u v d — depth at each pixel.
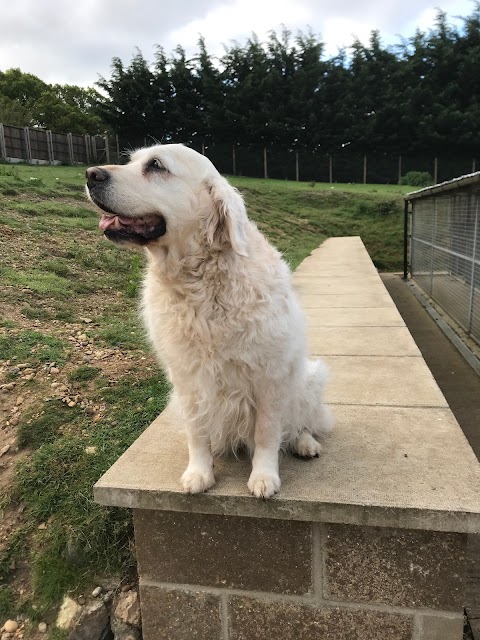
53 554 1.43
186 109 18.78
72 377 2.10
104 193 1.08
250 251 1.13
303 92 18.34
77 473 1.63
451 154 17.91
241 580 1.18
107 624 1.31
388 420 1.50
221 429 1.17
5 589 1.40
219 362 1.09
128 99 18.17
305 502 1.07
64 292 3.17
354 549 1.11
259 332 1.07
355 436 1.40
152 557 1.21
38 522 1.52
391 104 17.78
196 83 19.05
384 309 3.24
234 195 1.15
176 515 1.17
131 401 1.98
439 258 5.14
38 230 4.33
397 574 1.10
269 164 18.19
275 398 1.12
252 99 18.73
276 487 1.10
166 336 1.14
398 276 7.60
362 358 2.18
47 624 1.32
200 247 1.10
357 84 18.55
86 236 4.51
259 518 1.13
